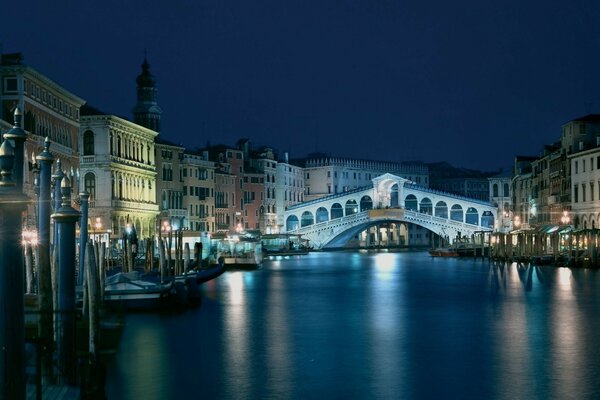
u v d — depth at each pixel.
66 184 20.86
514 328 34.81
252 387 23.25
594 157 90.88
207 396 22.19
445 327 35.38
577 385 23.34
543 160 116.25
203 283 65.06
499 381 23.89
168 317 38.91
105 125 89.25
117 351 28.38
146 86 116.94
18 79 65.50
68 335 18.14
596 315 39.56
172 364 26.42
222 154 137.00
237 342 31.17
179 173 115.94
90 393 18.94
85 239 31.22
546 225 103.44
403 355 28.17
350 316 39.97
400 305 45.69
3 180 11.03
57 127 75.56
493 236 115.38
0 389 11.02
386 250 160.00
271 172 151.62
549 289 55.09
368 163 177.38
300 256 130.25
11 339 11.05
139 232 97.94
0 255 10.98
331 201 154.00
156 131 115.88
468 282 64.56
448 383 23.70
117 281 41.09
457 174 198.75
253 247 98.56
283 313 41.28
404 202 150.88
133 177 96.81
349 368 25.89
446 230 139.12
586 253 80.44
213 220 127.44
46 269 19.50
